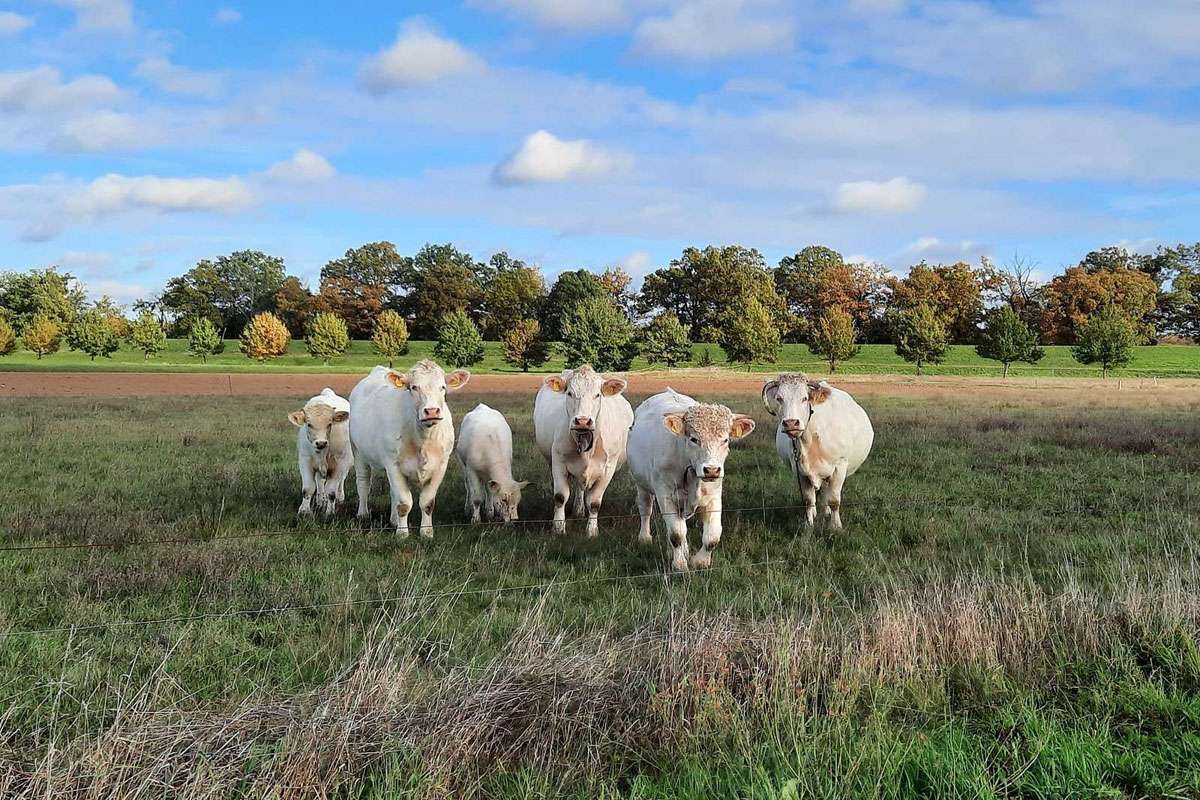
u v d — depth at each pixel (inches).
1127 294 3523.6
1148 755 167.0
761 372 2458.2
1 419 844.0
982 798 152.0
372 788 155.0
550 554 344.2
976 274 3836.1
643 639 215.3
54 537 342.6
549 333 3809.1
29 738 167.5
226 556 307.1
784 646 198.4
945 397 1279.5
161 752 155.6
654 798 154.3
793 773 158.1
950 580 282.5
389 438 388.2
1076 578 273.3
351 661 211.0
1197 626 222.8
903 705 189.0
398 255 4471.0
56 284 3649.1
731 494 469.1
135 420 861.8
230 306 4532.5
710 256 3885.3
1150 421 837.8
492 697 177.8
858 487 481.7
